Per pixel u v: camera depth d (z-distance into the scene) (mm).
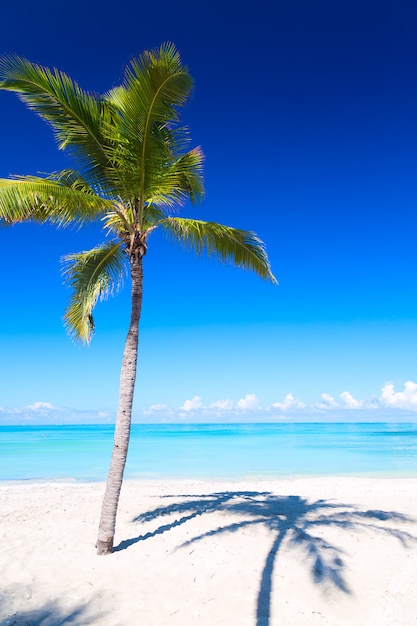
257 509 11180
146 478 20656
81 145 7578
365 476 21344
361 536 8594
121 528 9266
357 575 6688
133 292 7957
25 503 12844
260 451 38688
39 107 7121
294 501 12555
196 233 8625
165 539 8391
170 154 7895
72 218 7590
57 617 5469
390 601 5887
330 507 11586
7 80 6664
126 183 7738
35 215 7629
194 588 6277
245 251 8906
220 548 7844
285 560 7238
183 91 7102
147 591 6203
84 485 17844
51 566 7117
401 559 7387
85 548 7980
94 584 6441
